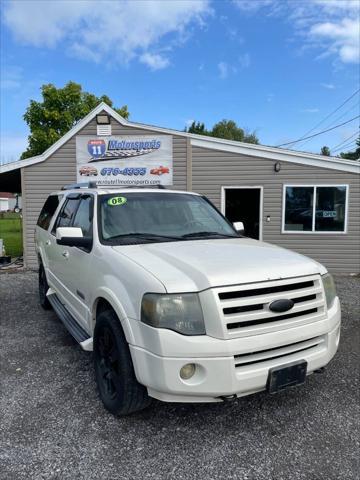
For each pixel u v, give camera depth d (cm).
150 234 375
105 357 315
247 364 261
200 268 271
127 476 243
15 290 775
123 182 1085
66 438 280
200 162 1078
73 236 357
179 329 251
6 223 3406
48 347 455
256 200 1123
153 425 297
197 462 256
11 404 326
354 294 775
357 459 260
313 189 1059
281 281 274
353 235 1059
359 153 3809
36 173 1088
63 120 2720
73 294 414
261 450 269
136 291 269
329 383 371
